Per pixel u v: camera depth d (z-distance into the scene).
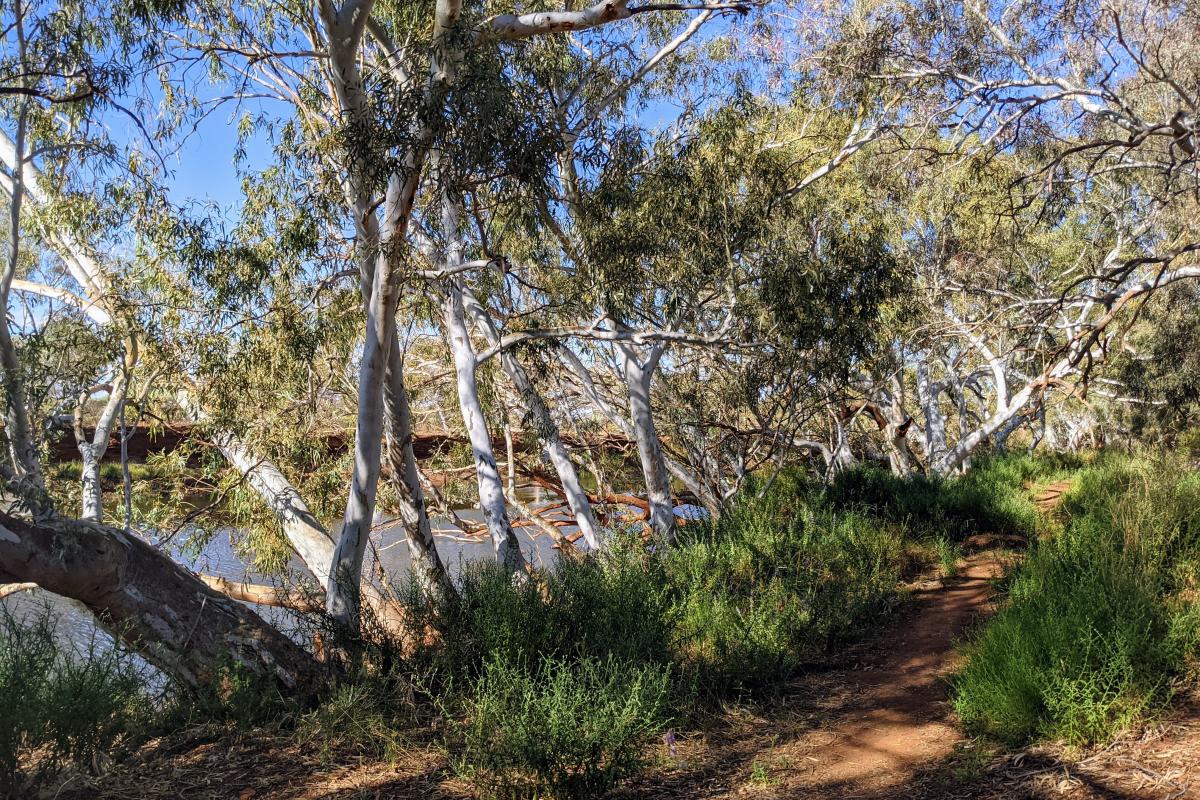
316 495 14.45
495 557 11.62
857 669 7.74
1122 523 8.30
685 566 9.65
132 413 13.41
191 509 13.99
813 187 15.94
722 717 6.54
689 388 16.92
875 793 4.98
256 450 11.89
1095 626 5.72
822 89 14.14
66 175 10.59
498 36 8.10
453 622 7.22
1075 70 12.45
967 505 14.49
